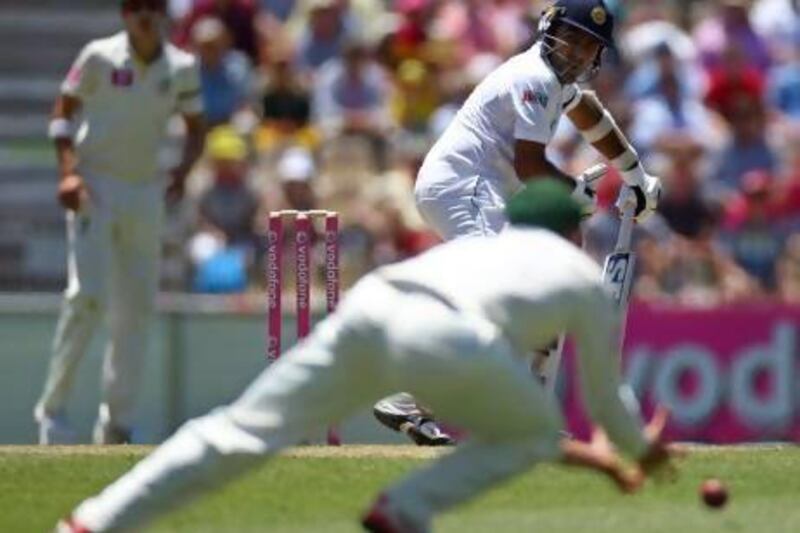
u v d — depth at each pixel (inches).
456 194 1332.4
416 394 911.0
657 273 2183.8
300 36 2514.8
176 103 1716.3
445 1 2529.5
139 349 1734.7
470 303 898.7
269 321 1503.4
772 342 2025.1
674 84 2394.2
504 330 903.1
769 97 2497.5
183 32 2476.6
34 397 1883.6
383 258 2192.4
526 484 1211.9
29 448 1376.7
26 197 2476.6
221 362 1888.5
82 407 1857.8
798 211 2265.0
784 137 2386.8
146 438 1868.8
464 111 1347.2
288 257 2102.6
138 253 1720.0
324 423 921.5
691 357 2016.5
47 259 2214.6
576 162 2245.3
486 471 904.3
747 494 1195.9
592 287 912.9
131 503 914.1
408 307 899.4
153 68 1690.5
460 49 2482.8
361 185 2269.9
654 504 1161.4
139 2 1663.4
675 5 2642.7
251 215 2234.3
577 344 924.0
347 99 2409.0
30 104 2620.6
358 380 914.1
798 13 2568.9
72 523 919.0
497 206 1330.0
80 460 1311.5
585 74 1337.4
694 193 2269.9
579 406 1919.3
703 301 2050.9
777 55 2527.1
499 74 1336.1
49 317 1883.6
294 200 2224.4
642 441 933.8
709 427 2012.8
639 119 2377.0
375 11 2559.1
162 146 1779.0
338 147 2319.1
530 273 907.4
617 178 2192.4
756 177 2298.2
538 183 943.7
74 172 1686.8
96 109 1688.0
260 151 2337.6
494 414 900.6
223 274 2193.7
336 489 1198.9
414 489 900.6
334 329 910.4
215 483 917.8
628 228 1381.6
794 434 2018.9
